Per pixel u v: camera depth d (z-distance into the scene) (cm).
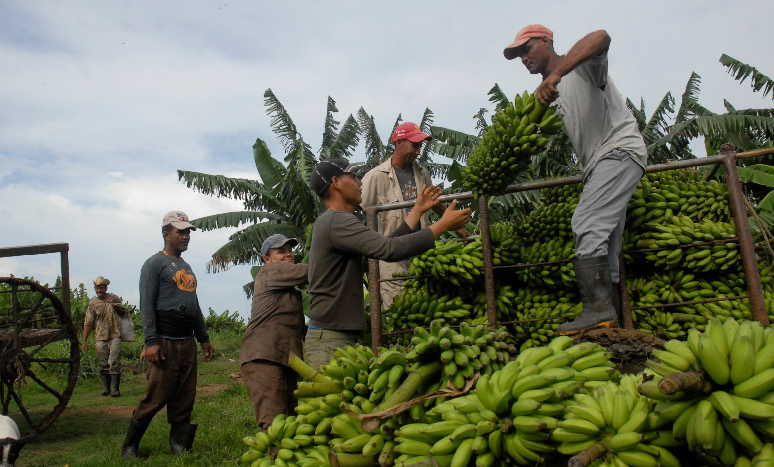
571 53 329
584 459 180
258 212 1572
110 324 1109
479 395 212
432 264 422
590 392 217
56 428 826
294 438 265
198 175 1516
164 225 634
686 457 200
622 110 356
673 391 171
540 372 220
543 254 408
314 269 369
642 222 390
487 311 392
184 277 633
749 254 345
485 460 199
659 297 385
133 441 623
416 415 234
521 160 375
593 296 334
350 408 237
